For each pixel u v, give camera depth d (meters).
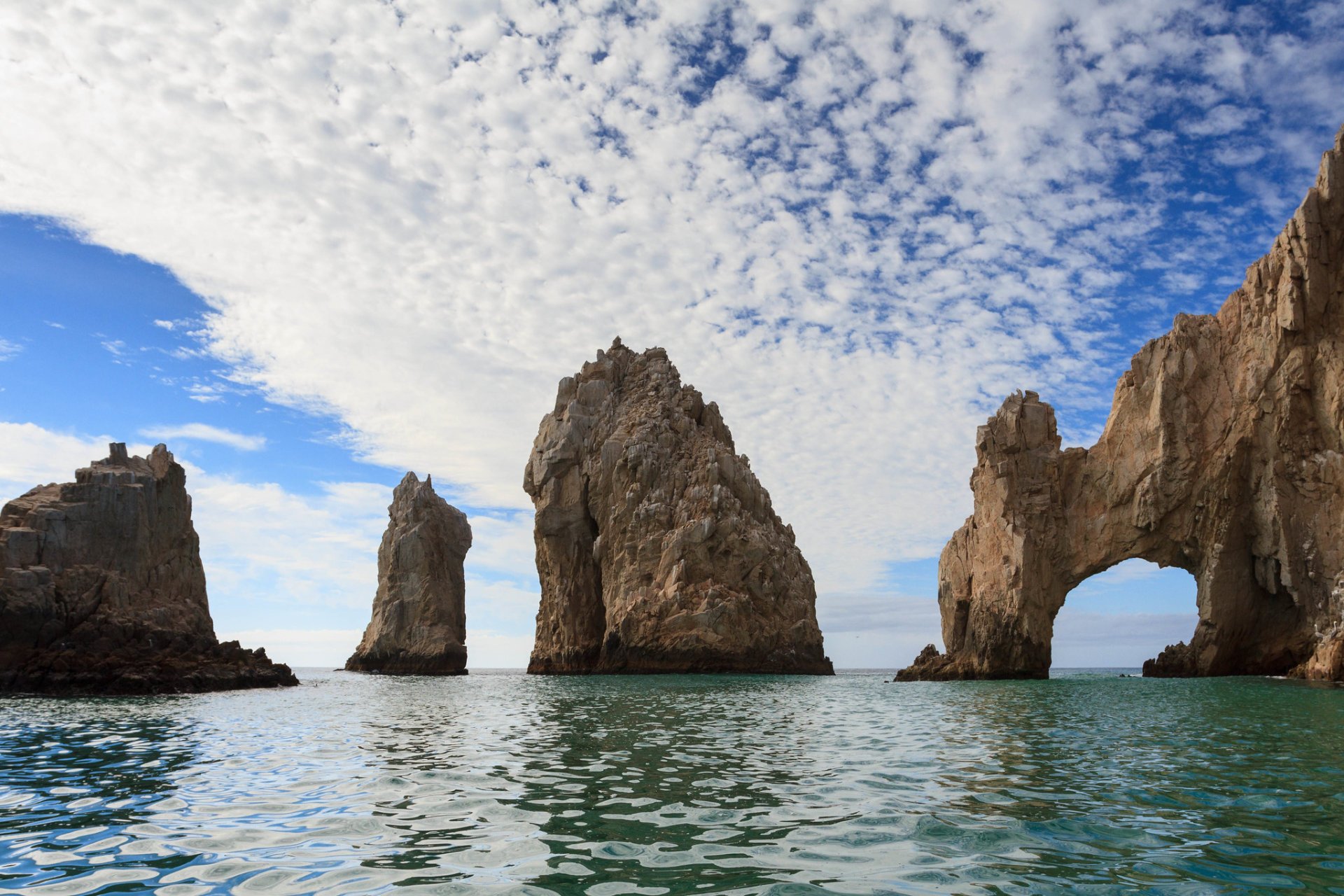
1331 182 57.00
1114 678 63.56
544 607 93.19
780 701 41.62
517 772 18.64
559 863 11.02
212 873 10.68
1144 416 65.19
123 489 61.00
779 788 16.38
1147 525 63.94
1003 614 65.12
